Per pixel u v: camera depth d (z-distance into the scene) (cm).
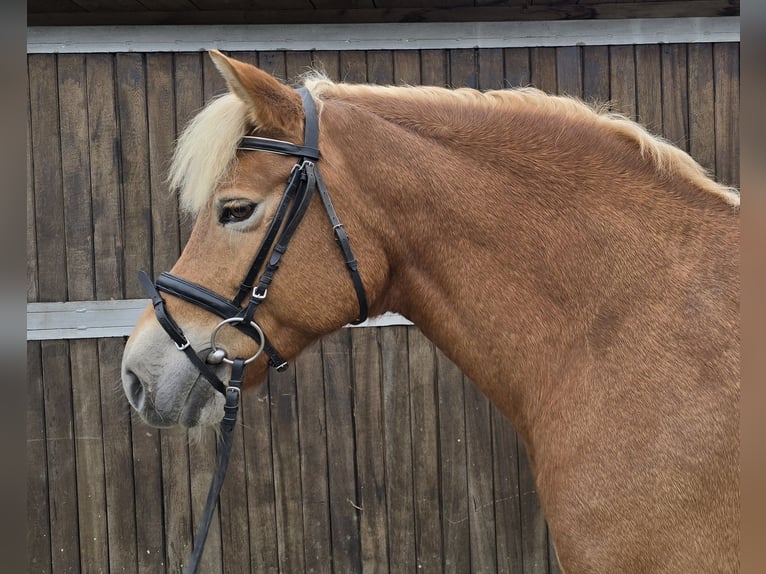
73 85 220
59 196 221
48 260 222
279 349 118
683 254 108
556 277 111
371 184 117
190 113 223
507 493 231
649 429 100
